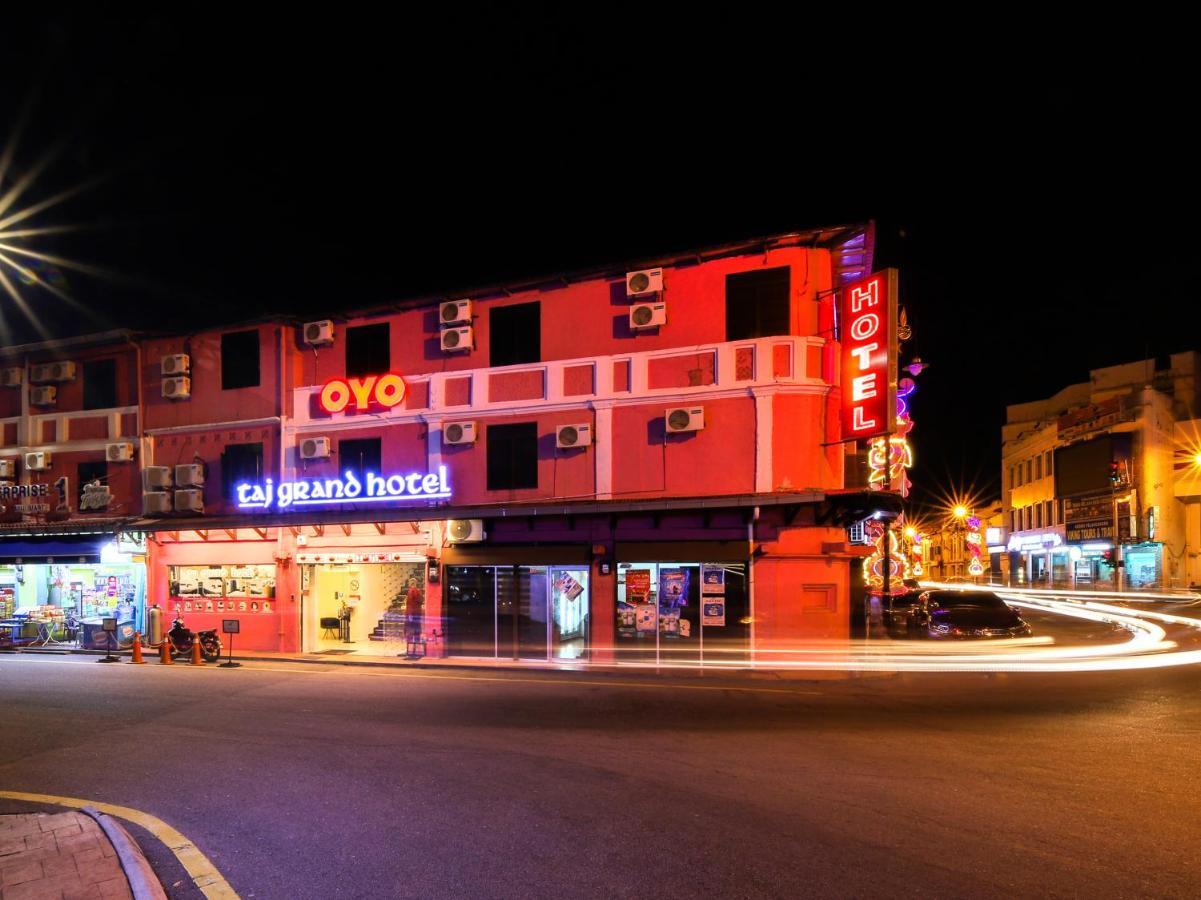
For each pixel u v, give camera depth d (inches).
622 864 195.3
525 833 218.2
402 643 695.1
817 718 368.8
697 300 609.3
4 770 298.2
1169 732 330.3
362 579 721.0
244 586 724.0
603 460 616.7
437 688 470.0
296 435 719.1
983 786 254.4
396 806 244.1
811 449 572.1
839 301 571.5
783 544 573.3
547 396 637.3
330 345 727.7
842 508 561.6
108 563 778.8
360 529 682.2
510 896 179.3
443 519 622.8
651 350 615.2
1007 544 2052.2
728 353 591.5
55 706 421.4
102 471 790.5
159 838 221.1
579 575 621.9
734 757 295.6
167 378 759.1
